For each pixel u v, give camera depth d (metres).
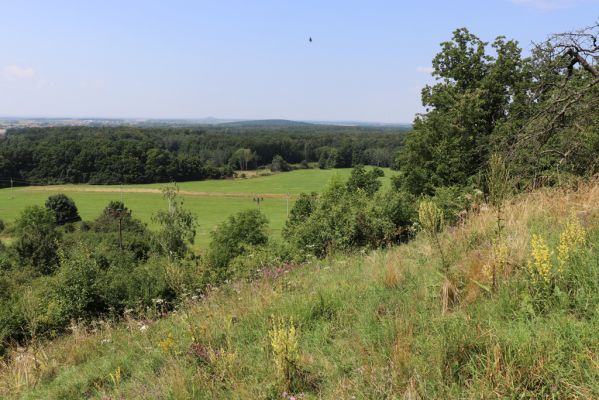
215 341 4.78
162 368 4.52
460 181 21.95
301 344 4.09
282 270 9.09
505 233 5.23
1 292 19.69
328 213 14.74
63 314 14.66
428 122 25.86
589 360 2.64
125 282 16.47
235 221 34.34
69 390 4.92
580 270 3.61
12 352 8.13
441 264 4.93
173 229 41.62
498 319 3.40
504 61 24.64
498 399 2.56
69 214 76.94
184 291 7.59
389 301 4.48
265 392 3.39
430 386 2.85
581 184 7.35
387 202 14.27
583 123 10.75
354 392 3.06
